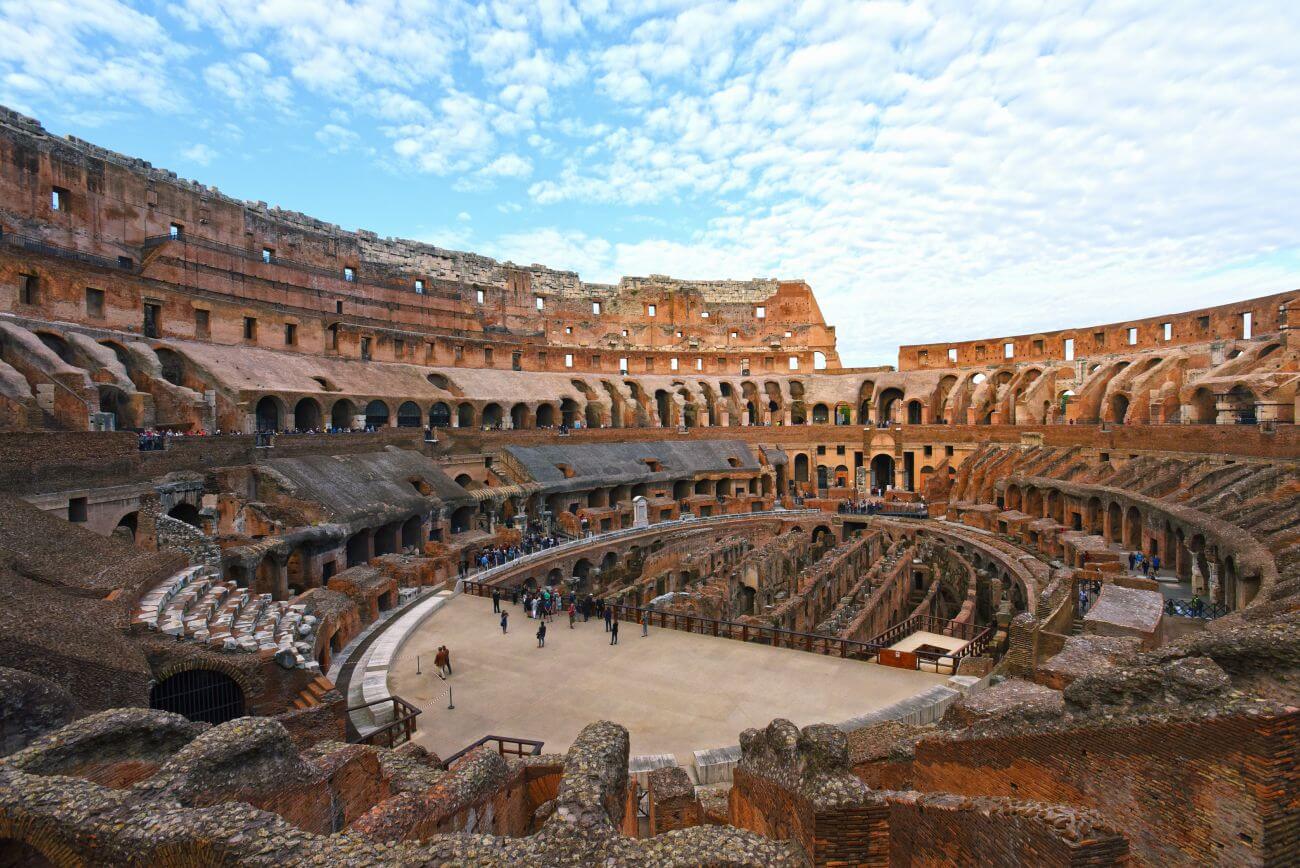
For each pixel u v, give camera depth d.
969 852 8.81
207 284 58.25
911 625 34.69
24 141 48.22
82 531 25.88
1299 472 33.47
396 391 62.66
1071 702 10.93
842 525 64.88
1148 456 50.44
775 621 31.59
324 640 26.22
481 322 85.31
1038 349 79.69
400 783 14.80
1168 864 9.03
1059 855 7.39
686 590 40.22
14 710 13.04
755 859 8.05
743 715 21.80
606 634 30.62
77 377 37.19
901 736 17.08
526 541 49.94
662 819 15.29
